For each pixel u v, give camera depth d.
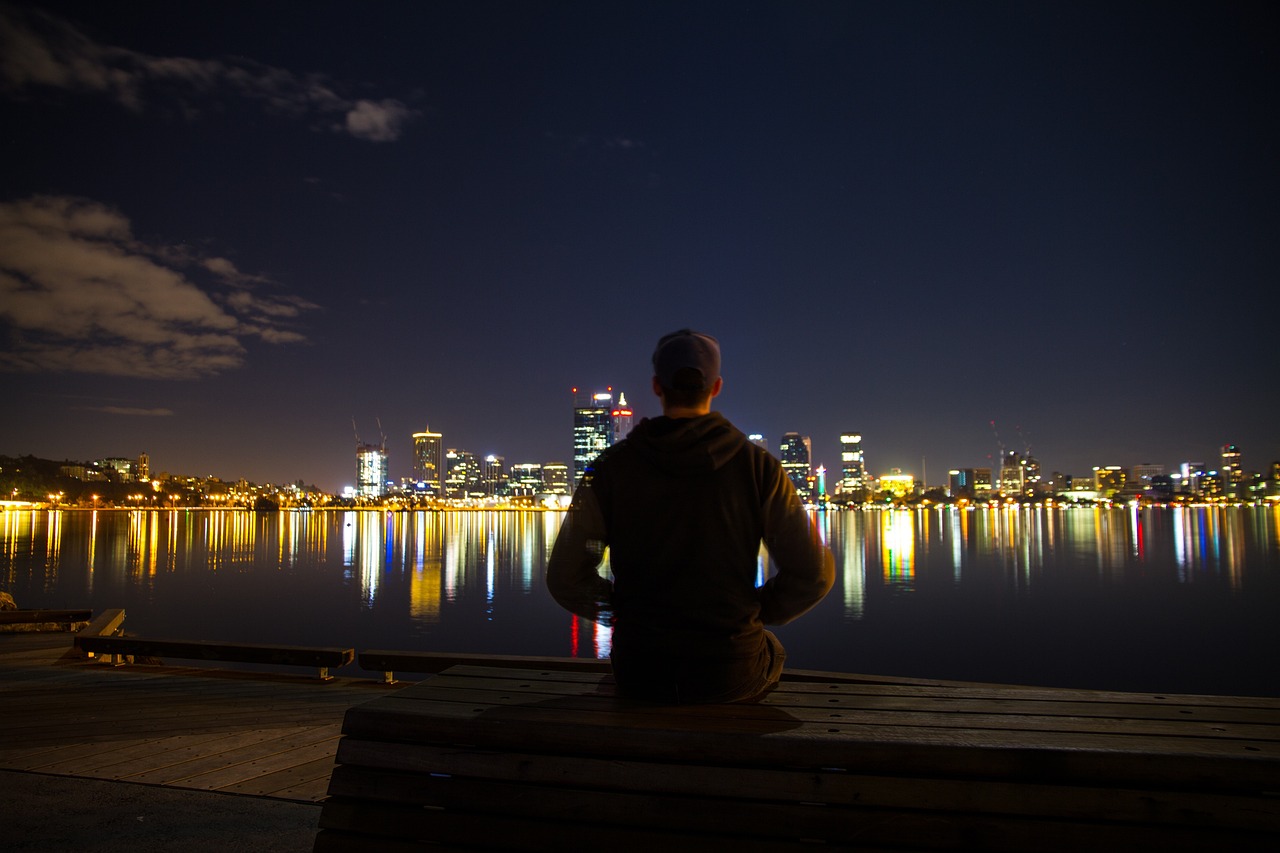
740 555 2.43
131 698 7.26
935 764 2.08
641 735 2.22
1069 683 27.08
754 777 2.14
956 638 36.75
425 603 49.28
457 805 2.30
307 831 3.80
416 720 2.38
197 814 4.06
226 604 48.09
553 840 2.21
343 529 185.38
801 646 34.78
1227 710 2.42
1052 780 2.04
